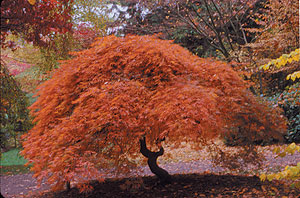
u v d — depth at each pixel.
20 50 8.93
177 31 12.13
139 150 4.95
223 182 4.88
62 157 3.62
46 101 4.70
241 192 4.27
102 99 3.90
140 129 4.03
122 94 3.90
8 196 5.59
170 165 7.72
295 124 8.13
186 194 4.34
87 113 3.92
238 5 10.72
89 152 3.75
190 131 4.02
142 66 4.42
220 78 4.67
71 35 7.92
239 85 4.95
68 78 4.54
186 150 9.46
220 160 5.43
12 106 6.11
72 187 5.45
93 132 3.95
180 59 4.55
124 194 4.56
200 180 5.09
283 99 8.14
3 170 8.27
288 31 7.81
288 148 2.89
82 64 4.45
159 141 4.50
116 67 4.44
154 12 11.84
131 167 4.43
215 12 10.43
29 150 4.07
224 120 4.89
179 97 3.82
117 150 4.39
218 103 4.49
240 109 4.77
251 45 8.10
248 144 5.25
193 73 4.52
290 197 3.96
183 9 11.06
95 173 3.62
